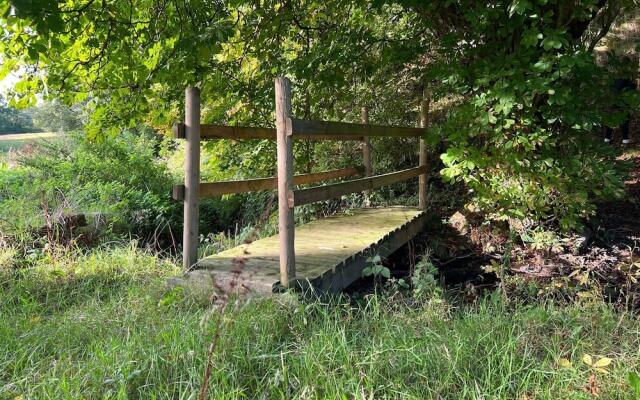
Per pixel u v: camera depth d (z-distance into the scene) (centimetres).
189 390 233
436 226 683
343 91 718
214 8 528
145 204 803
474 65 500
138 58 519
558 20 502
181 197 399
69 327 313
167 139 1068
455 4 542
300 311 320
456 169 539
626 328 303
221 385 235
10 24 356
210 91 609
